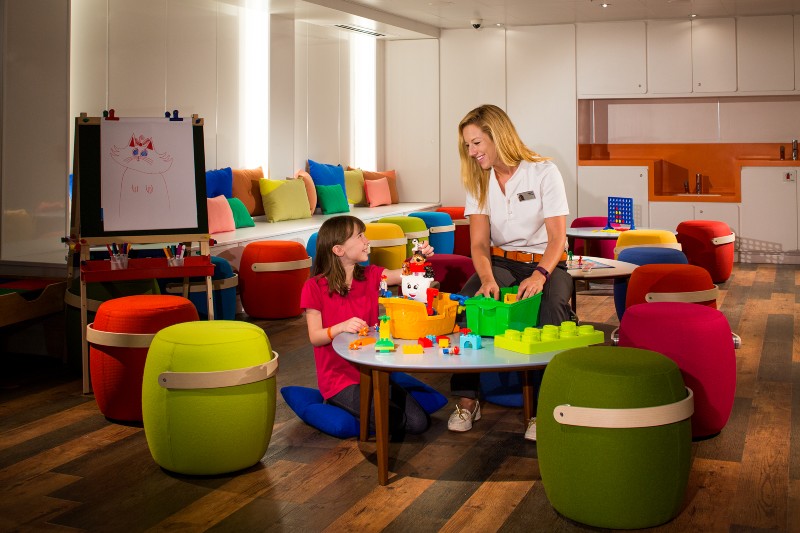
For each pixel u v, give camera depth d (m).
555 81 9.56
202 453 3.12
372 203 9.53
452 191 10.09
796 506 2.87
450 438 3.58
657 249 5.98
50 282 5.01
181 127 4.76
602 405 2.63
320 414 3.63
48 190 5.30
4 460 3.40
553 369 2.80
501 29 9.68
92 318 4.56
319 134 9.07
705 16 9.02
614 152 9.95
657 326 3.42
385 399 3.04
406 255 7.38
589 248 7.69
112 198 4.60
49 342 5.11
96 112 6.20
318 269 3.59
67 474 3.24
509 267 3.90
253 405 3.15
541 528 2.72
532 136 9.70
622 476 2.63
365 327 3.35
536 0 8.13
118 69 6.37
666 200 9.25
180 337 3.16
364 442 3.54
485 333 3.27
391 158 10.28
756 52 8.96
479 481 3.11
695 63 9.15
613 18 9.20
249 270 6.11
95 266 4.44
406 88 10.10
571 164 9.59
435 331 3.29
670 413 2.65
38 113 5.29
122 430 3.77
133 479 3.18
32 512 2.90
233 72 7.68
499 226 3.93
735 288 7.46
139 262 4.58
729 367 3.47
